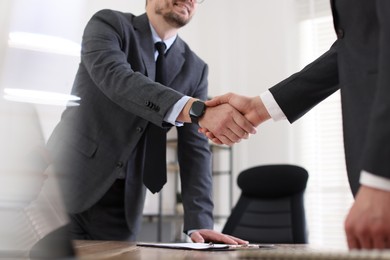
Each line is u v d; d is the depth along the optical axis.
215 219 3.73
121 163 1.40
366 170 0.62
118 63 1.35
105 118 1.43
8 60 0.51
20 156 0.51
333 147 3.44
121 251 0.82
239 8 4.04
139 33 1.53
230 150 3.76
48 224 0.51
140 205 1.49
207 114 1.35
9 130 0.50
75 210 1.36
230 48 4.04
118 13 1.55
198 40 4.08
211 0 4.10
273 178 2.73
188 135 1.58
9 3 0.52
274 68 3.82
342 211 3.34
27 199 0.51
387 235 0.60
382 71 0.66
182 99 1.30
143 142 1.46
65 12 1.35
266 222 2.65
